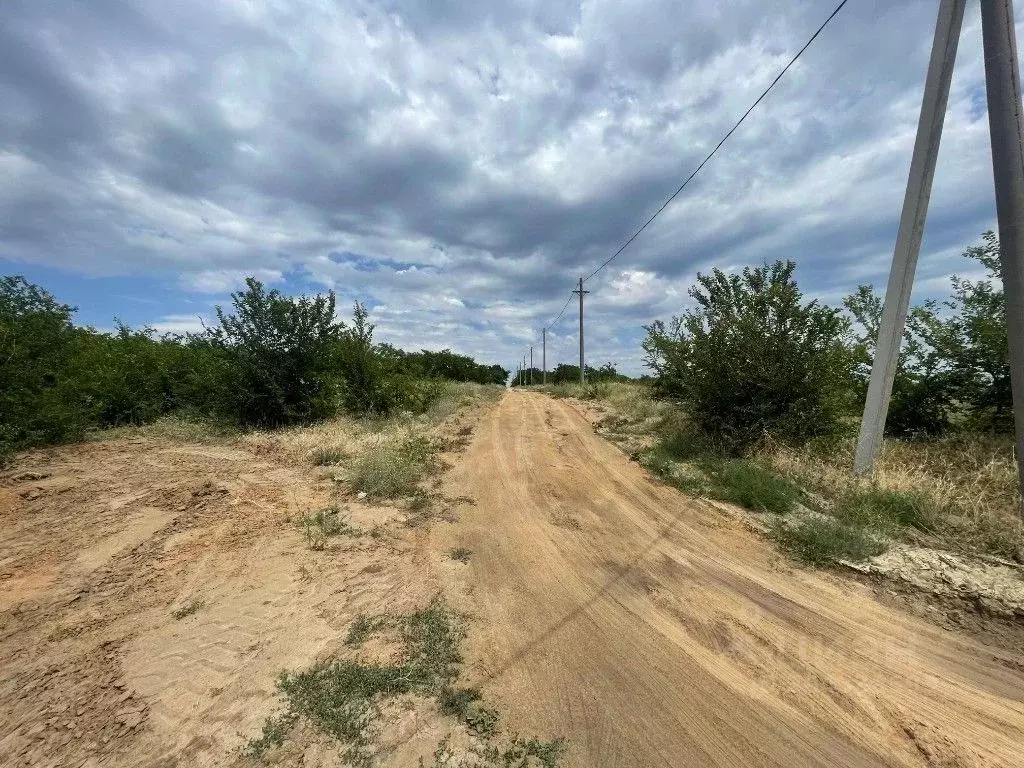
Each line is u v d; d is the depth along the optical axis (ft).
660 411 49.11
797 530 18.57
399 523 19.61
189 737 8.61
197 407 47.37
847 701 9.75
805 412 29.04
